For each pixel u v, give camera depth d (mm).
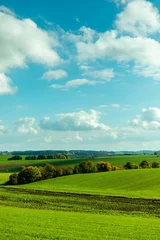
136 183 82625
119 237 26891
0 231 27188
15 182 108062
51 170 116750
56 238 25406
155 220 38656
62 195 69000
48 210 46844
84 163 123125
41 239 24750
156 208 50781
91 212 46875
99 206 52812
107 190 77125
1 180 119625
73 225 32031
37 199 62031
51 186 90688
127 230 30078
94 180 94375
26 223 32031
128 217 41125
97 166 126688
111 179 92312
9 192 75812
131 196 65750
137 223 34812
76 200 60625
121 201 59094
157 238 27078
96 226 31859
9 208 46375
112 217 39781
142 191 72375
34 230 28109
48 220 34812
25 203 56125
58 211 45812
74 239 25328
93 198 63656
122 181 87375
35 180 109438
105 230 29719
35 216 37625
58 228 30094
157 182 80562
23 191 78188
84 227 31031
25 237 25016
